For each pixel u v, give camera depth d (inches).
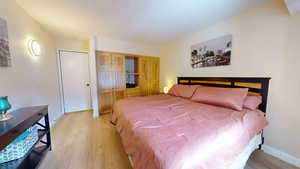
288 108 57.7
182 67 123.2
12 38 58.1
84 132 88.2
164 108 68.2
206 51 96.3
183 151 30.3
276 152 61.5
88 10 69.3
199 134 38.1
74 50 133.0
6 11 54.4
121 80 135.4
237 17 75.2
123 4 63.6
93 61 116.0
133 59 156.3
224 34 83.0
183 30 101.3
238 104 62.4
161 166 27.2
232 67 79.5
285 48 57.4
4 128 35.9
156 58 158.2
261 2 62.1
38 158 54.2
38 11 70.0
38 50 82.0
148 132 40.3
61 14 73.6
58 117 117.4
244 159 46.9
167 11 70.9
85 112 137.3
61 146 70.2
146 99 92.4
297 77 54.5
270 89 63.2
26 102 67.7
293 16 54.2
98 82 122.0
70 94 135.8
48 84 98.7
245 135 45.9
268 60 63.2
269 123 64.2
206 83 96.6
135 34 111.1
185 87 100.9
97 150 66.7
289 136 57.9
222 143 36.7
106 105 129.6
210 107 68.3
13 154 42.3
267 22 62.6
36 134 53.8
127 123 52.4
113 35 113.9
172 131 40.3
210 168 31.0
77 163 56.8
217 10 69.9
